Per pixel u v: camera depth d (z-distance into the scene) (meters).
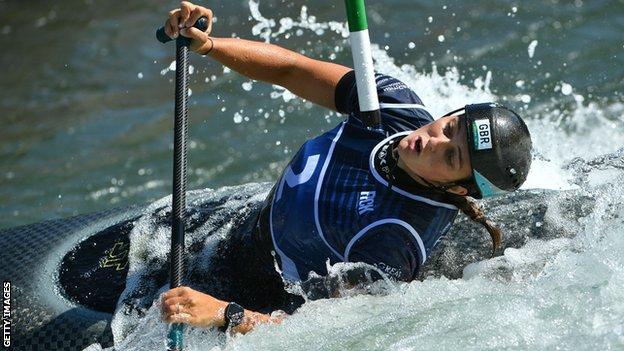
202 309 10.48
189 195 14.17
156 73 24.22
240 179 19.62
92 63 24.83
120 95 23.45
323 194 10.97
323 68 12.41
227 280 12.03
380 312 10.83
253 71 12.66
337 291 10.91
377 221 10.60
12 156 21.34
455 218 12.15
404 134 11.12
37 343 11.91
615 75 21.70
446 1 25.44
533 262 11.58
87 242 13.41
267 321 10.79
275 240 11.34
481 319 10.42
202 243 12.49
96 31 26.34
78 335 11.80
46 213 19.16
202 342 10.80
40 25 27.11
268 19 25.27
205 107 22.22
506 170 10.28
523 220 12.26
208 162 20.27
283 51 12.70
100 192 19.80
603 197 12.27
